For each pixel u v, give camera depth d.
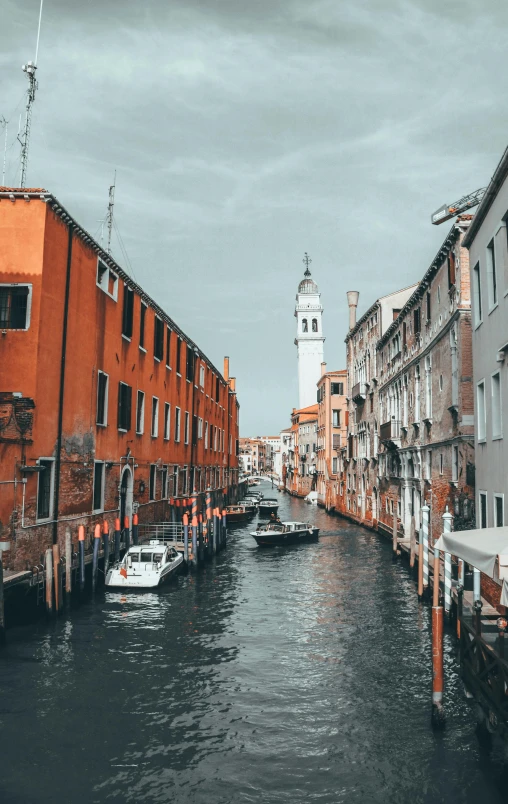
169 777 8.19
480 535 8.89
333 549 29.33
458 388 18.70
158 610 16.48
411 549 23.00
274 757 8.72
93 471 18.92
